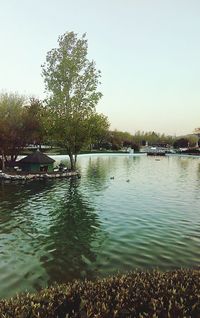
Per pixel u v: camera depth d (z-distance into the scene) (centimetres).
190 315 589
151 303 622
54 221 2392
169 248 1786
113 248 1784
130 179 5181
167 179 5291
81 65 5456
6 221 2372
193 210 2809
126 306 623
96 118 5494
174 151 16412
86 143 5597
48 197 3381
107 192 3772
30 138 5900
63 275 1416
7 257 1634
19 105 6556
